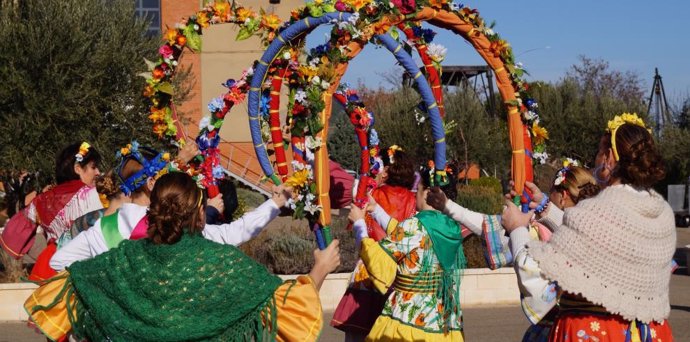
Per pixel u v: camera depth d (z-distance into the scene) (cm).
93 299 334
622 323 365
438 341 512
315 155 459
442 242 515
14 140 1440
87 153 576
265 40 538
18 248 580
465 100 3100
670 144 3244
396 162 608
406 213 602
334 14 476
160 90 545
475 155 3075
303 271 1176
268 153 550
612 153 382
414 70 483
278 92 497
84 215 536
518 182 481
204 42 2817
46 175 1477
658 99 3838
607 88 4272
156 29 2833
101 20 1573
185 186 343
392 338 514
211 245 339
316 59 482
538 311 377
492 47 493
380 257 506
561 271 362
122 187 472
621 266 359
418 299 514
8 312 1021
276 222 1864
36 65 1453
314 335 339
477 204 1517
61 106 1455
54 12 1496
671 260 379
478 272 1138
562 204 514
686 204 2742
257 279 337
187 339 326
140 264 333
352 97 536
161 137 550
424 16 486
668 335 378
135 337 326
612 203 365
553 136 3466
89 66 1517
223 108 529
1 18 1477
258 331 334
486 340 893
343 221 1267
